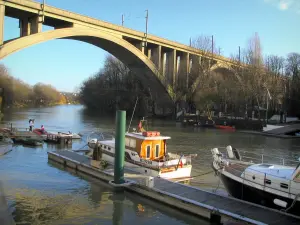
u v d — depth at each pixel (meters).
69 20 43.12
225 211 10.12
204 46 65.94
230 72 63.75
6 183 14.16
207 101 57.94
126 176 14.53
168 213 11.11
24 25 41.69
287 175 10.98
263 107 56.47
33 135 28.25
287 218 9.67
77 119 58.12
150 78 61.50
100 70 96.19
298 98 56.97
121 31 50.72
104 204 11.88
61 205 11.65
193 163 21.06
